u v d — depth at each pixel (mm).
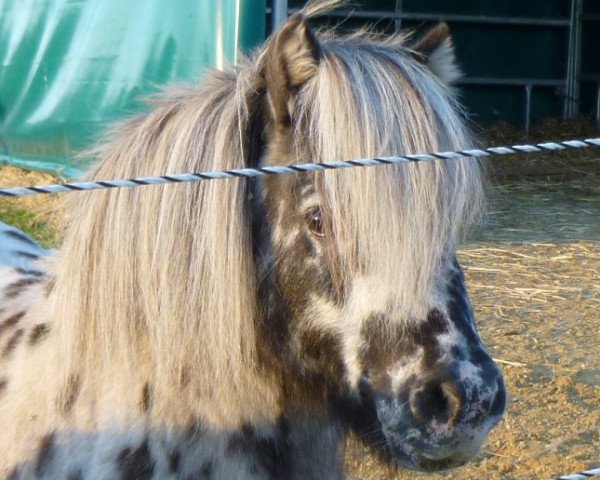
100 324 2707
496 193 10414
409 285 2383
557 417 4863
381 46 2715
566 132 13742
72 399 2738
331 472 2912
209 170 2641
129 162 2725
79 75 9758
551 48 14320
